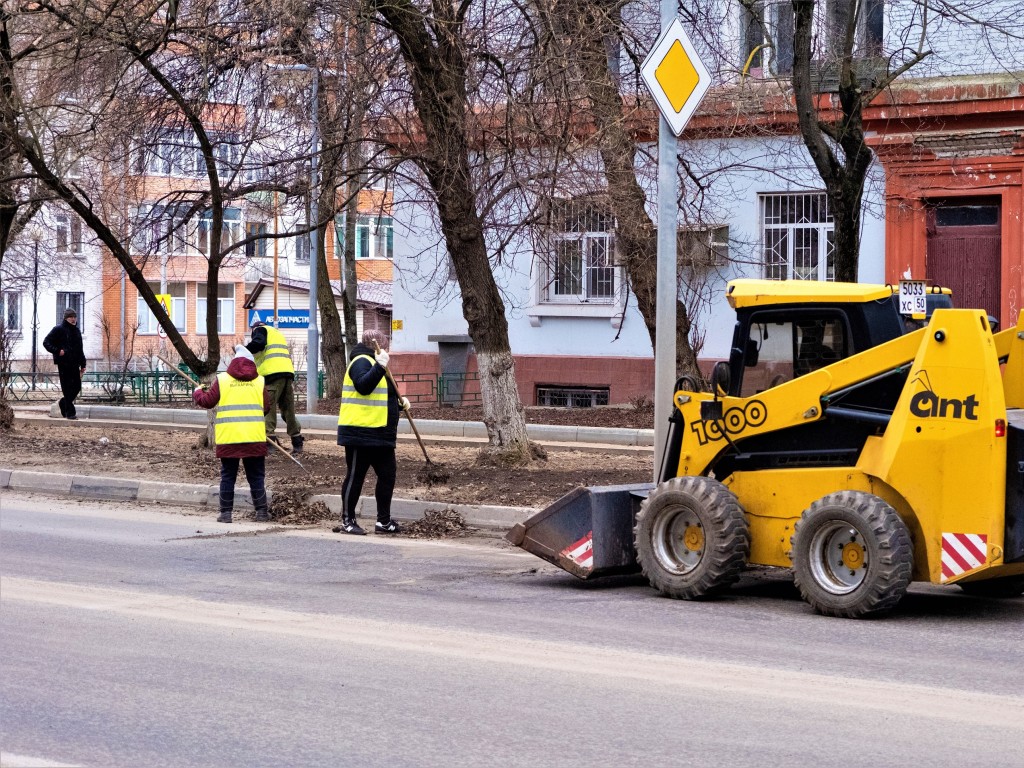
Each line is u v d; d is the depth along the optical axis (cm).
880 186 2203
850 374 909
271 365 1828
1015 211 2088
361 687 680
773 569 1101
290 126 1666
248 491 1473
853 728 604
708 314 2433
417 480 1506
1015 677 708
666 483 962
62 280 5397
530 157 1523
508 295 2666
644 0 1688
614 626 848
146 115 1667
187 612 880
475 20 1539
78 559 1103
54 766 544
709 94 1980
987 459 840
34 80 1819
